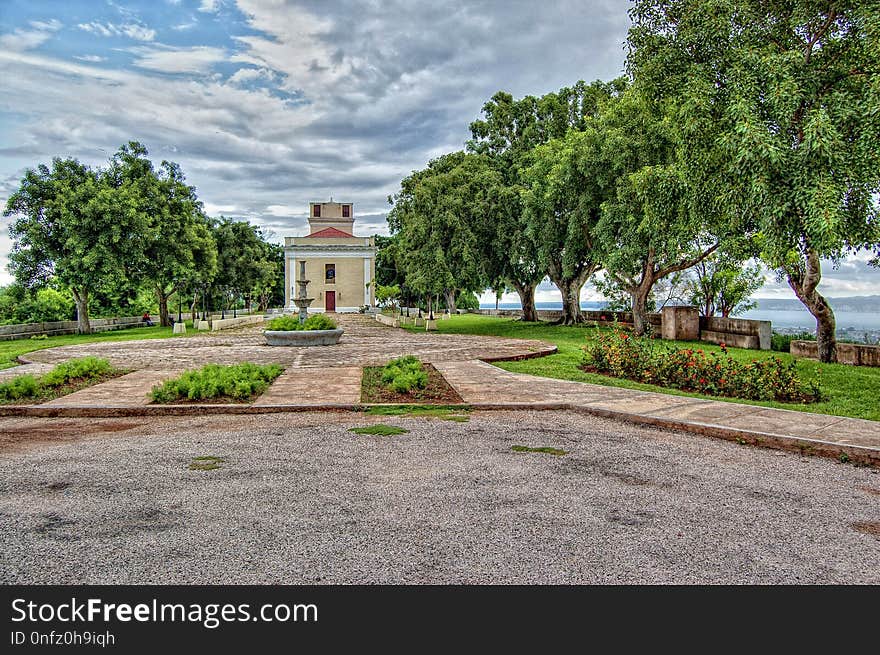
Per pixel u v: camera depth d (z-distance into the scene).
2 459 5.43
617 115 18.20
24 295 32.38
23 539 3.56
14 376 11.09
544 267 25.66
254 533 3.65
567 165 19.05
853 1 8.71
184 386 8.49
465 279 26.11
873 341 15.47
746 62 9.02
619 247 17.94
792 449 5.83
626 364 11.02
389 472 5.00
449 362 13.30
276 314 54.44
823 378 10.31
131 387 9.64
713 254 18.25
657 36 10.87
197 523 3.82
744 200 9.52
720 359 9.79
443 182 25.70
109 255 27.33
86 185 27.58
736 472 5.06
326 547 3.45
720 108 9.65
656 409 7.59
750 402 8.24
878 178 8.08
